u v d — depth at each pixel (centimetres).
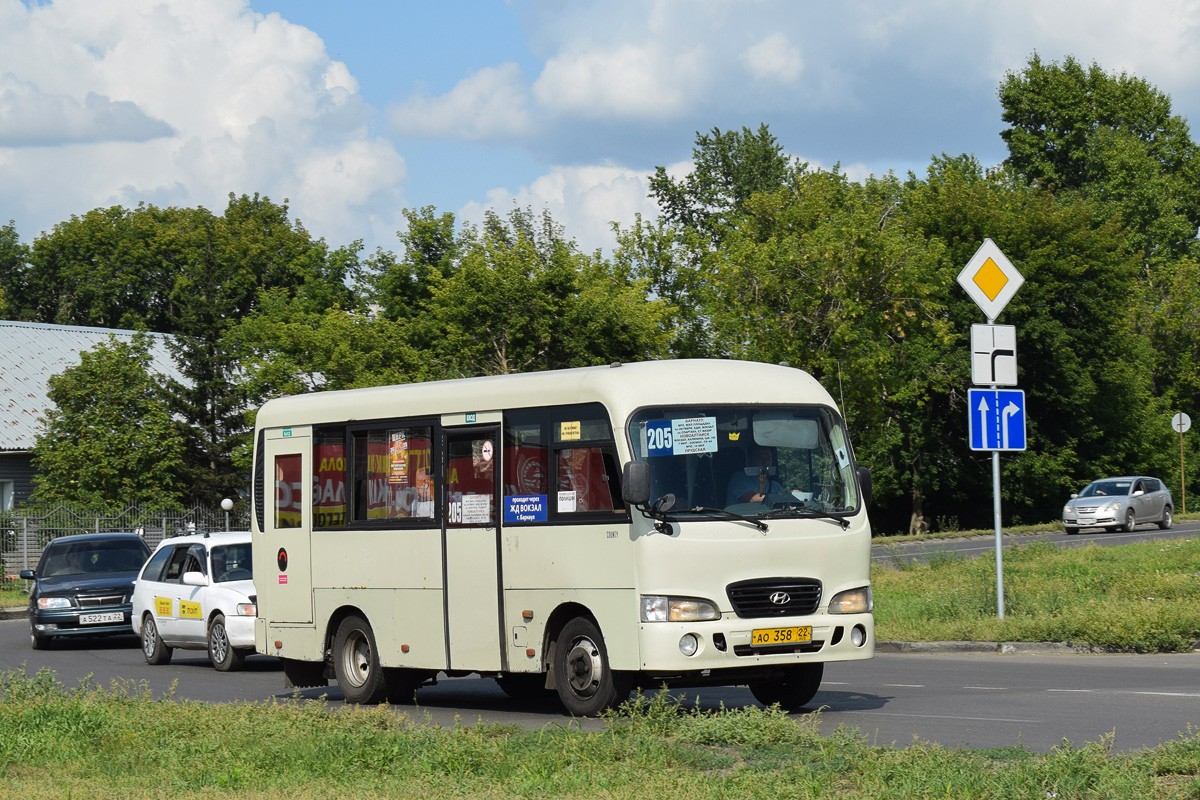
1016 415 1973
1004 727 1144
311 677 1641
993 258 1941
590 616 1281
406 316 4794
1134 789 762
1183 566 2605
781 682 1359
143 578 2355
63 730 1235
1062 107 7838
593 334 4088
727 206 7981
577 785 871
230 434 4553
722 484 1258
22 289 8150
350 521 1546
